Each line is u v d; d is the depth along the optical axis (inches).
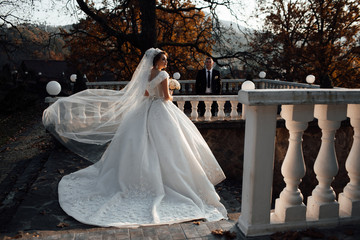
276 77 741.3
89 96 210.7
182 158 155.9
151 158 154.1
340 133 293.4
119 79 836.0
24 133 439.2
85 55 828.0
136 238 85.9
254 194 83.5
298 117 81.8
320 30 807.7
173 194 148.1
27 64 1493.6
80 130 211.3
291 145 86.0
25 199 151.2
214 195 153.6
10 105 655.1
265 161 82.6
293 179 86.7
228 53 681.6
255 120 80.0
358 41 784.9
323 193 89.2
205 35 690.2
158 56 168.7
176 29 748.6
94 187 159.5
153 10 575.5
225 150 279.3
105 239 85.8
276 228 86.1
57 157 225.6
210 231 89.2
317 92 79.2
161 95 170.2
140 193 148.3
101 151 214.5
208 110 275.4
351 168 91.0
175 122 164.7
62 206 140.8
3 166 261.4
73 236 87.7
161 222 122.8
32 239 87.4
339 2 763.4
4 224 133.2
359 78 806.5
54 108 209.8
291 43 828.0
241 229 88.1
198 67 761.6
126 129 163.6
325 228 87.7
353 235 83.2
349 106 89.4
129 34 610.5
